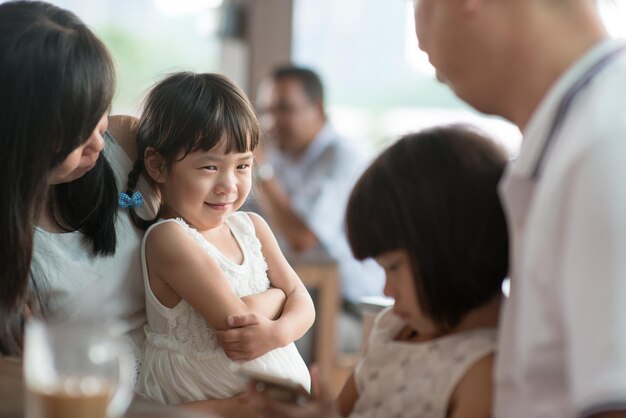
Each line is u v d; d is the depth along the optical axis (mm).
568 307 843
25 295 1370
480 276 1093
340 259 4043
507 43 969
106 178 1508
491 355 1081
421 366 1135
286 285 1664
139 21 5023
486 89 1011
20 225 1315
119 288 1540
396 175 1110
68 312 1483
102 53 1337
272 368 1513
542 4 958
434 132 1146
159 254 1524
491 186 1092
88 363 937
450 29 991
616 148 829
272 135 4242
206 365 1521
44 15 1337
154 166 1575
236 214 1706
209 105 1521
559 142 906
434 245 1085
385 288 1168
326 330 3598
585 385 801
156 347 1542
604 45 938
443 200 1084
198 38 5094
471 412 1047
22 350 1332
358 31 4973
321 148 4211
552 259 887
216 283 1508
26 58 1275
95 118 1318
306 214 4051
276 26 4926
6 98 1286
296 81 4207
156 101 1579
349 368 3641
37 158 1296
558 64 961
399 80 4945
